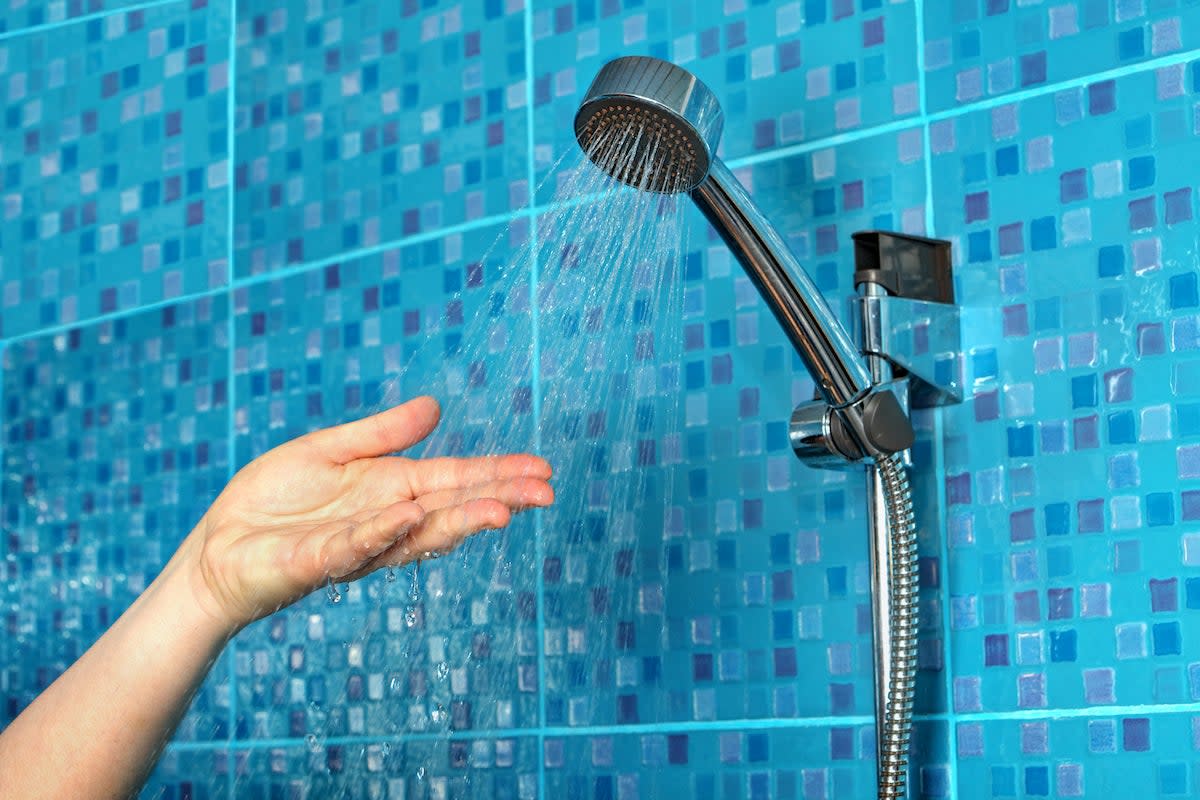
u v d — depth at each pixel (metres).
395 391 1.24
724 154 1.10
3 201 1.53
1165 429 0.89
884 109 1.02
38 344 1.48
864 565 0.99
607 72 0.75
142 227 1.43
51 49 1.52
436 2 1.28
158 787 1.31
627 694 1.08
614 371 1.12
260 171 1.37
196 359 1.37
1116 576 0.89
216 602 0.70
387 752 1.20
